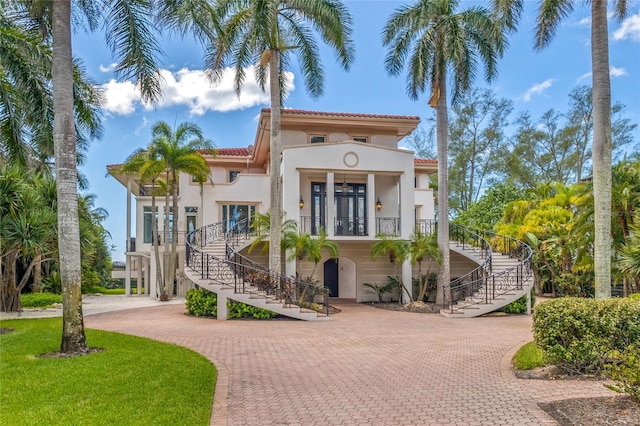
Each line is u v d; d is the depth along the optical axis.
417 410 5.20
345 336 10.70
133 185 28.19
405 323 13.24
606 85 10.16
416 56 17.36
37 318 13.91
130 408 4.98
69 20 8.26
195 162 20.94
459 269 21.30
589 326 6.47
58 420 4.57
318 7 15.20
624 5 11.70
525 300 15.92
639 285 15.13
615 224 15.33
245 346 9.25
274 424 4.72
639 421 4.55
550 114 37.31
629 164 15.84
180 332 11.05
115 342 9.12
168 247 22.56
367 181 19.72
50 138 11.88
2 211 13.05
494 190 32.81
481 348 9.12
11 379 6.16
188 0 9.02
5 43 11.10
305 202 20.80
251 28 15.23
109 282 39.50
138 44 9.52
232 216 21.91
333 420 4.86
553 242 21.66
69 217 8.07
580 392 5.71
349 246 21.14
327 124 21.31
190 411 4.94
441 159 17.70
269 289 14.66
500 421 4.79
